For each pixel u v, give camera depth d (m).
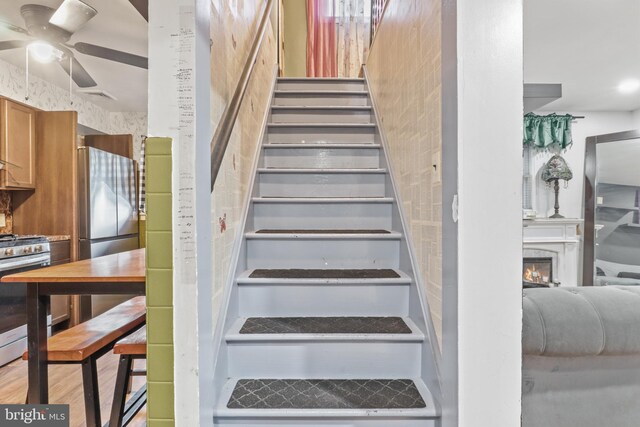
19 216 3.58
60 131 3.57
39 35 2.46
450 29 1.12
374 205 2.21
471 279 1.08
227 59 1.60
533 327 1.17
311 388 1.43
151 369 1.08
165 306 1.08
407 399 1.35
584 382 1.25
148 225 1.07
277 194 2.42
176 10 1.07
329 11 4.48
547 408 1.24
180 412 1.09
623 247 4.07
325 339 1.50
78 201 3.62
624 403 1.26
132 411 1.71
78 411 2.03
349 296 1.73
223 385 1.43
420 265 1.59
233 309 1.63
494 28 1.07
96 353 1.46
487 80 1.07
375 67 2.93
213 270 1.35
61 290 1.36
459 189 1.07
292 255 1.96
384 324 1.62
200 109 1.12
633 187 4.00
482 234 1.08
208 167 1.19
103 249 3.83
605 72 3.07
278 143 2.79
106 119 4.96
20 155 3.36
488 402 1.08
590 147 4.27
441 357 1.28
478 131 1.07
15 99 3.51
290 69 4.61
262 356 1.51
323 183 2.43
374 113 2.88
